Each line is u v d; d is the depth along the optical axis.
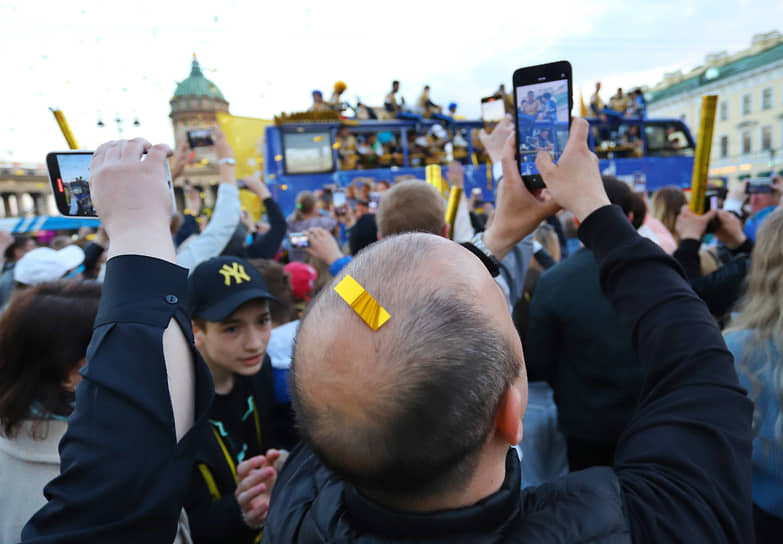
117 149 0.67
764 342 1.33
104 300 0.61
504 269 1.85
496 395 0.51
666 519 0.57
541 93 1.03
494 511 0.54
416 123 10.52
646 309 0.77
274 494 0.75
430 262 0.53
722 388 0.68
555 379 2.20
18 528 1.03
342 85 10.37
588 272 2.03
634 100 12.52
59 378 1.07
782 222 1.35
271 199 3.41
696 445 0.64
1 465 1.06
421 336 0.48
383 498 0.56
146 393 0.56
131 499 0.53
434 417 0.48
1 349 1.06
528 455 2.57
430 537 0.53
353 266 0.56
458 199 1.71
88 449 0.53
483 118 1.94
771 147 30.19
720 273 2.29
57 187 0.90
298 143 9.31
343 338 0.51
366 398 0.49
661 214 3.33
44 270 2.37
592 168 0.87
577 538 0.55
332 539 0.57
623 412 1.91
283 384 1.89
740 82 32.03
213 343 1.59
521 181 1.03
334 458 0.52
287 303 2.23
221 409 1.64
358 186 9.66
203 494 1.37
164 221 0.66
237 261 1.68
